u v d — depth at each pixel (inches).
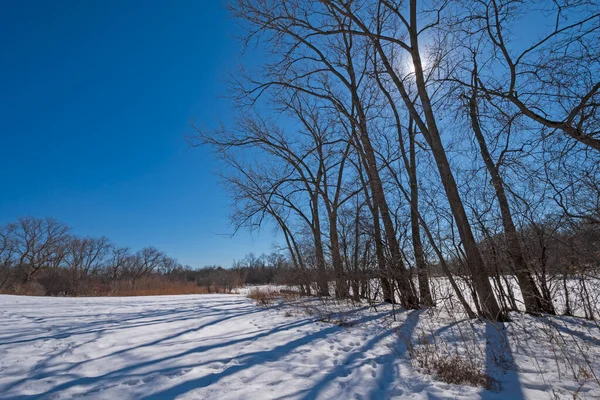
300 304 537.3
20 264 1856.5
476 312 350.3
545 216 297.6
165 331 314.3
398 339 274.8
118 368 193.9
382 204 449.1
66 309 488.1
